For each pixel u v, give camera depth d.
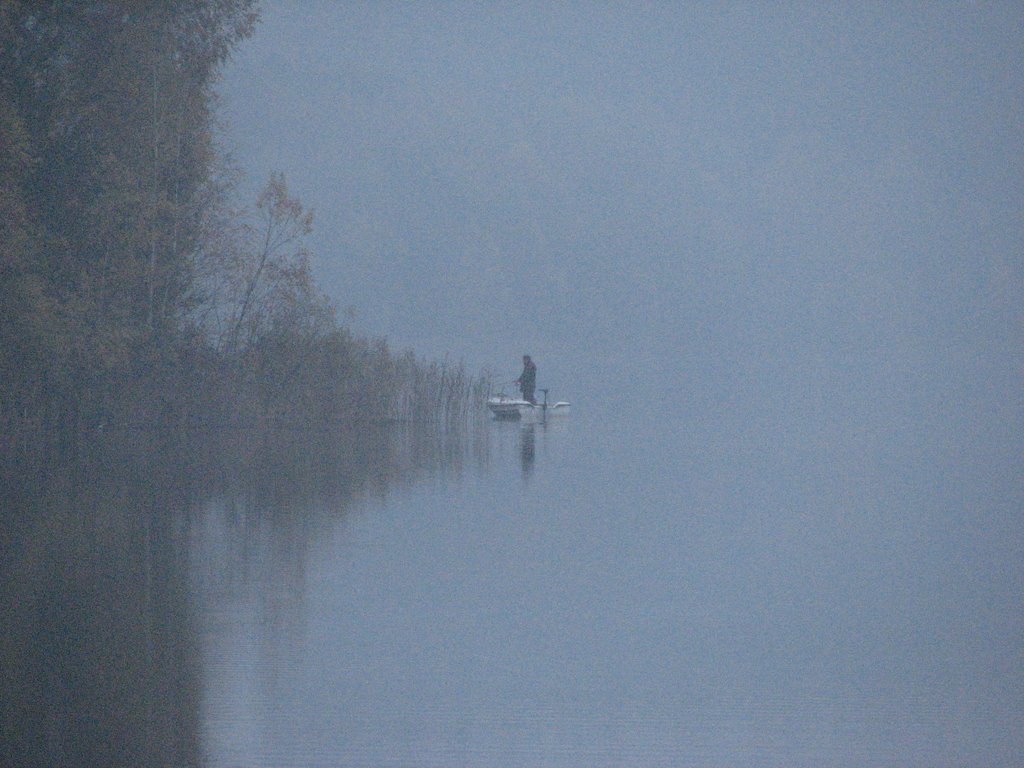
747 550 14.96
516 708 8.12
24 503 18.20
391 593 11.88
